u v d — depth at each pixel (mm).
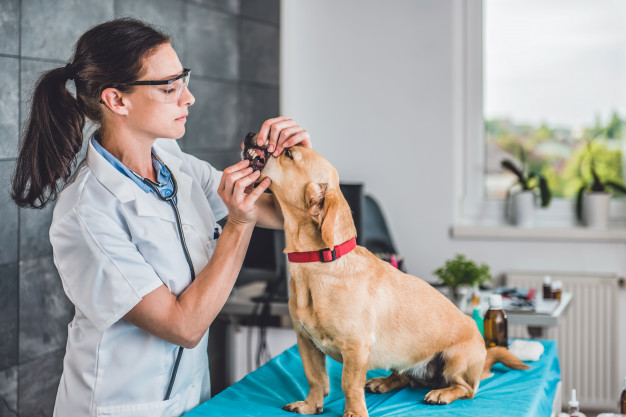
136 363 1297
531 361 1721
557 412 1775
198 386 1466
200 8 3213
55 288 2396
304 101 4008
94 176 1281
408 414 1318
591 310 3535
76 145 1272
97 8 2539
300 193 1311
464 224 3867
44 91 1256
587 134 3816
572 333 3562
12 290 2207
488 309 1890
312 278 1310
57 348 2414
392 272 1400
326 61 3963
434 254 3857
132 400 1308
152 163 1398
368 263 1361
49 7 2311
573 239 3645
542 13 3832
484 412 1324
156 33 1278
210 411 1364
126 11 2697
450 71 3787
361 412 1276
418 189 3863
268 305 2795
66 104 1261
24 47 2215
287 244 1354
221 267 1256
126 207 1279
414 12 3820
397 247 3908
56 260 1264
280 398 1452
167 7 2961
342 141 3969
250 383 1561
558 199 3857
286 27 3912
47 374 2371
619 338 3584
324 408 1392
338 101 3959
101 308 1218
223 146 3434
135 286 1211
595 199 3633
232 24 3490
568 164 3857
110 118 1304
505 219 3910
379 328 1349
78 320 1328
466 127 3951
